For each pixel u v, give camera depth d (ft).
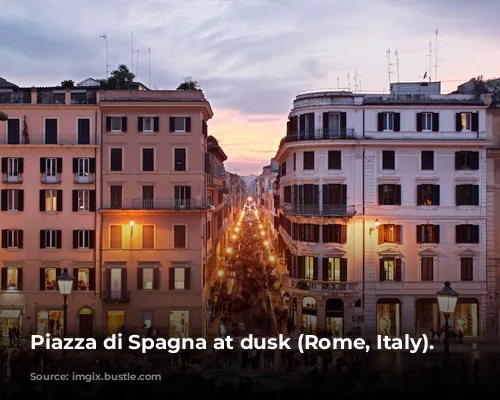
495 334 167.22
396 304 167.73
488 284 167.94
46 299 166.61
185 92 170.60
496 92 181.88
